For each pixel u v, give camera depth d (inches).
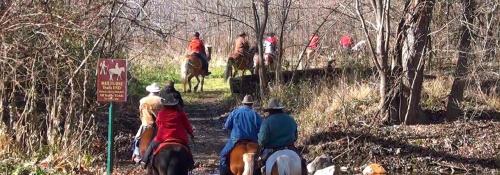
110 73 426.9
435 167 584.1
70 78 482.6
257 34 841.5
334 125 647.1
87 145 510.6
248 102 450.6
